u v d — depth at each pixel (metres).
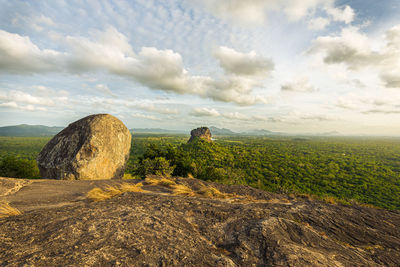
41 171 11.97
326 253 3.94
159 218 4.62
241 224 5.01
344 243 5.02
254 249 3.76
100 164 12.17
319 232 5.46
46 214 4.36
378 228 6.07
